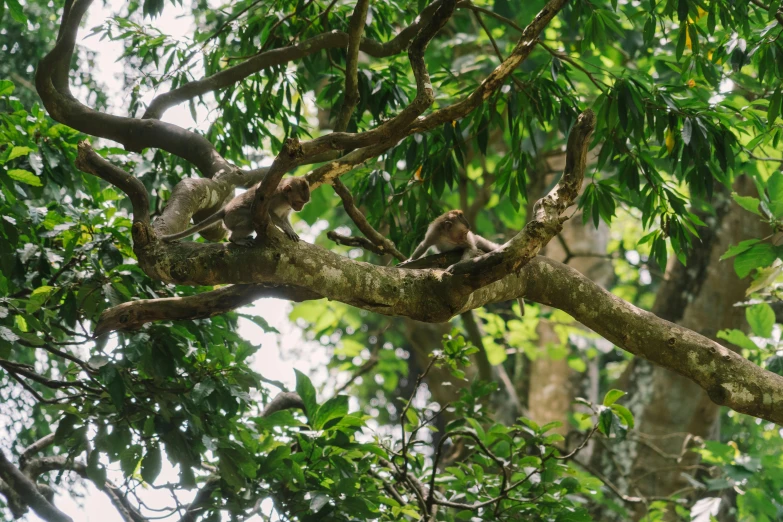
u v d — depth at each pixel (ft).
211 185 21.58
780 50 23.79
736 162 32.63
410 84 30.58
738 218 40.27
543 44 25.38
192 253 17.37
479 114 26.23
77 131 25.13
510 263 17.19
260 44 29.40
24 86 34.60
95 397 22.75
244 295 19.22
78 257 22.50
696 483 32.53
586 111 17.46
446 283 17.80
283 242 17.42
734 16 24.12
